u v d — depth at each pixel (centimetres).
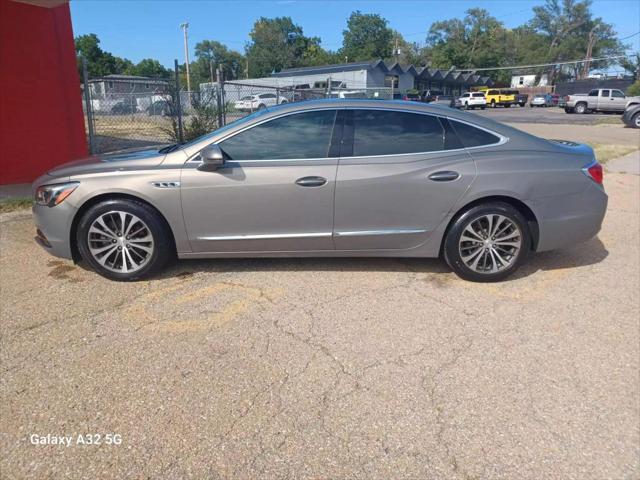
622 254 495
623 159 1173
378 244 408
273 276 423
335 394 267
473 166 394
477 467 218
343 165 392
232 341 318
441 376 284
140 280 411
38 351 303
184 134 1090
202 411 251
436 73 5653
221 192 388
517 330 338
